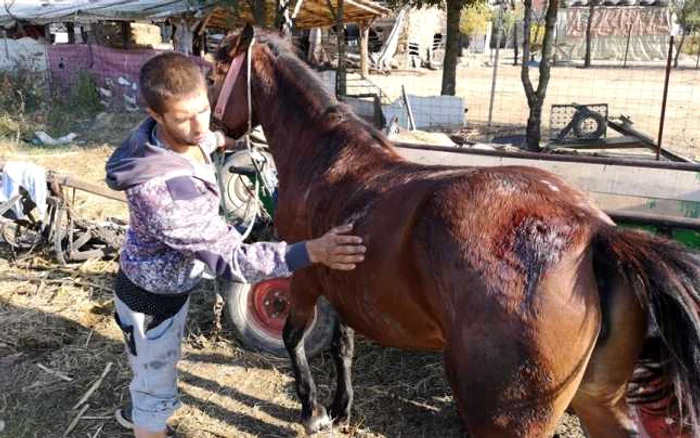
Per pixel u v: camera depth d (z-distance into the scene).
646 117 14.57
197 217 2.02
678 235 2.85
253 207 4.13
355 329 2.57
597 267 1.82
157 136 2.12
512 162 4.43
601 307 1.80
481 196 1.94
